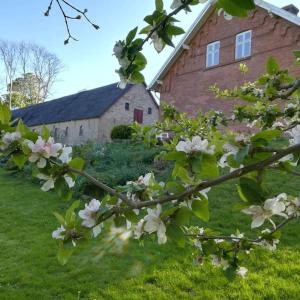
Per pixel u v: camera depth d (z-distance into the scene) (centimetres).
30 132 132
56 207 899
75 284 470
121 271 504
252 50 1662
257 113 235
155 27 127
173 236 122
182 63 1961
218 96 343
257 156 117
